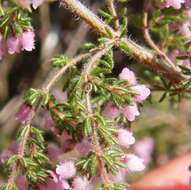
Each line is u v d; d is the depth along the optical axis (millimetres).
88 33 315
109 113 158
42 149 152
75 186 145
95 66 156
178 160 296
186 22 191
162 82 188
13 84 348
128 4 253
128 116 157
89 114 146
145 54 172
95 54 158
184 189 277
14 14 151
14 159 147
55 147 165
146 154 352
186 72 171
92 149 145
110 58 159
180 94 183
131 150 342
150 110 360
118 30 170
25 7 150
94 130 144
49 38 331
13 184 145
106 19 170
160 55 176
